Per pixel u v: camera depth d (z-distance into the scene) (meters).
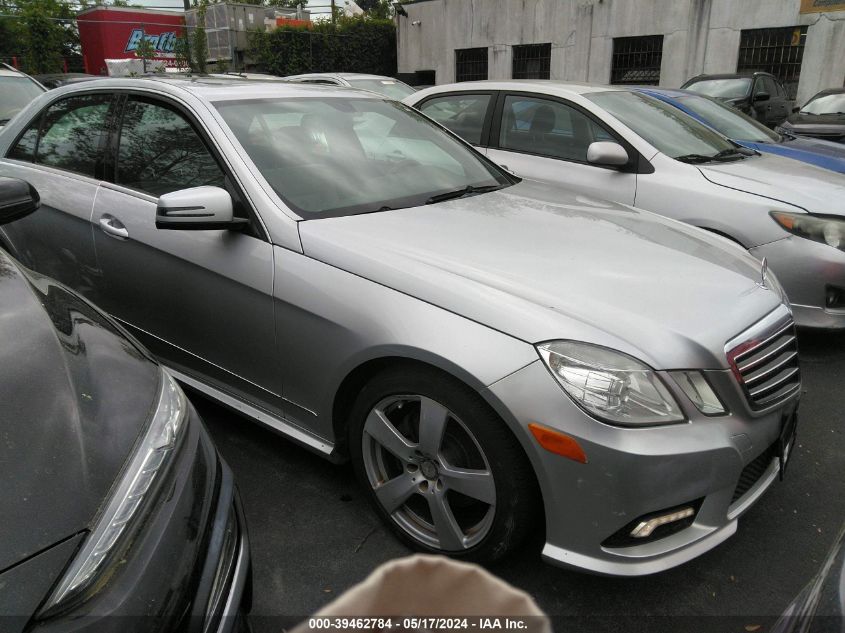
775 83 12.34
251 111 3.02
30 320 1.78
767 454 2.25
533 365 1.95
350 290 2.31
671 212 4.33
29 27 25.75
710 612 2.11
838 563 1.14
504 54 20.09
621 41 17.97
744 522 2.55
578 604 2.13
